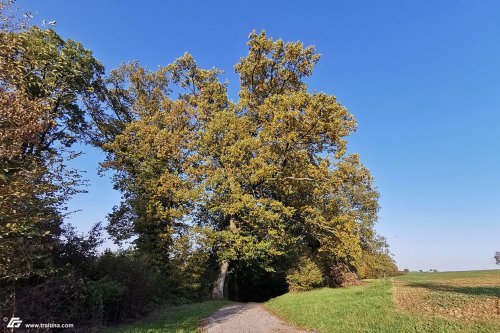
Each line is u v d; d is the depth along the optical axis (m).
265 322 13.60
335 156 24.55
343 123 24.03
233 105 29.53
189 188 26.75
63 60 18.89
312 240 31.69
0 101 7.07
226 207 24.66
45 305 9.75
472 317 9.11
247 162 26.20
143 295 15.24
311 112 22.91
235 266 30.56
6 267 7.62
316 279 27.52
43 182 8.59
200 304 21.03
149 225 27.25
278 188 26.95
